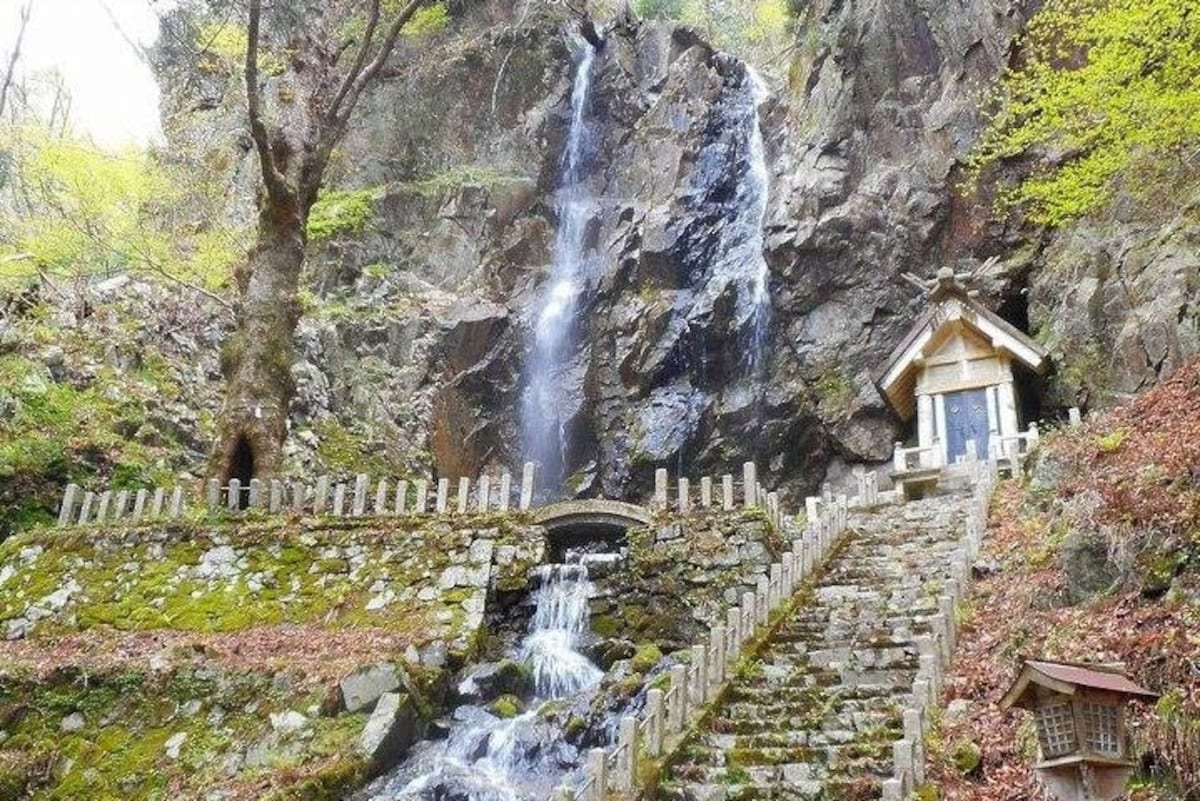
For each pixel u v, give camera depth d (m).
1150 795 6.49
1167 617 7.97
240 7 21.17
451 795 9.37
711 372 25.88
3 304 18.59
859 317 24.06
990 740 7.66
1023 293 22.88
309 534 13.80
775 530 13.37
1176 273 18.41
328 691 10.59
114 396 18.08
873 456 23.25
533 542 13.53
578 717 10.51
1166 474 9.34
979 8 24.09
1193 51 12.31
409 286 26.55
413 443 23.00
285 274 16.89
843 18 26.11
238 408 15.69
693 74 30.58
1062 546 9.68
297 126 17.69
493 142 30.41
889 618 10.45
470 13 32.94
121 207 20.11
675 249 27.56
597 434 26.38
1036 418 21.20
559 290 28.11
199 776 10.08
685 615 12.54
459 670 11.86
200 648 11.79
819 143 25.36
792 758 8.01
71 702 11.16
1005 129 22.03
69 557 13.88
